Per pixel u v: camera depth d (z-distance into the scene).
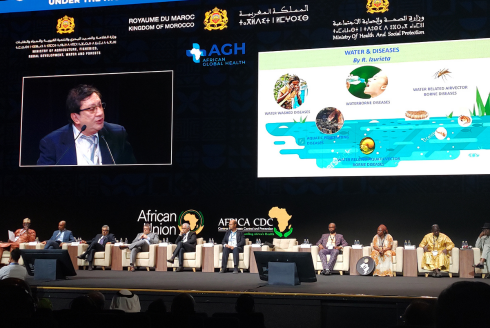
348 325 5.60
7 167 10.52
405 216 9.18
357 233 9.34
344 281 7.18
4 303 1.81
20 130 10.34
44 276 7.18
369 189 9.31
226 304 5.84
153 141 9.96
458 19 8.94
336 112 9.23
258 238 9.67
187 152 9.98
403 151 8.92
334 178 9.47
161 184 10.06
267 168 9.45
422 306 2.29
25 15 10.62
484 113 8.65
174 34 10.12
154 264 8.97
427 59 8.96
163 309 3.09
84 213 10.28
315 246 8.57
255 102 9.80
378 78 9.12
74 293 6.18
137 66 10.17
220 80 9.95
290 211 9.61
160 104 10.02
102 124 10.12
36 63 10.51
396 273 8.73
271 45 9.73
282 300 5.72
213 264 8.89
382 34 9.23
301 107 9.38
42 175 10.41
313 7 9.60
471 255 8.04
